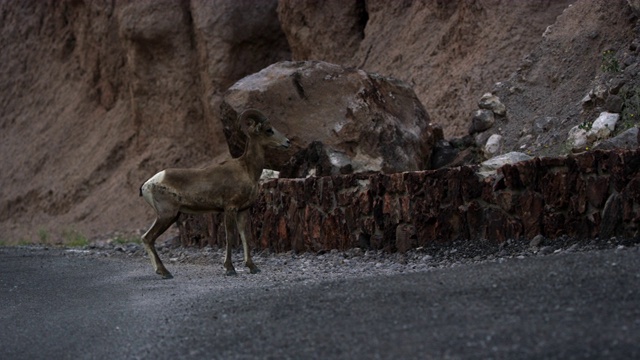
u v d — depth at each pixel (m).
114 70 73.12
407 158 39.91
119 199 66.00
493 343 12.91
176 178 26.75
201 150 66.50
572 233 24.22
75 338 17.50
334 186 30.80
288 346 14.28
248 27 64.38
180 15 66.69
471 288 16.48
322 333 14.76
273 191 33.44
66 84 78.12
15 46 82.69
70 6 78.00
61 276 29.73
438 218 27.34
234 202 26.86
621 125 35.44
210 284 24.41
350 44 59.75
